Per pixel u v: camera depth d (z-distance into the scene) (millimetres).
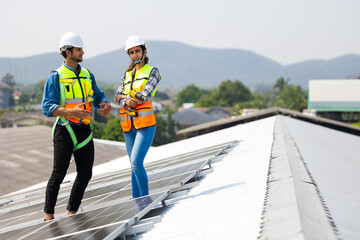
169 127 86500
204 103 179875
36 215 5441
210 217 3904
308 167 5789
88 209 5137
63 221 4320
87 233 3467
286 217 2947
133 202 4453
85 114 4711
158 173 6707
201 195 4965
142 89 5117
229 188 4953
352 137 20000
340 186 4980
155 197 4434
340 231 2871
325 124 33688
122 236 3719
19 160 17734
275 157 6199
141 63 5223
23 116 84812
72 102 4875
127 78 5293
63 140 4867
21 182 15258
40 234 3941
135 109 5102
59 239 3455
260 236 2844
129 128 5215
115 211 4238
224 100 183375
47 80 4836
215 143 13273
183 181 5117
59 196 6902
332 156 8719
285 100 161000
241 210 3807
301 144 9086
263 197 3990
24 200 8352
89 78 5062
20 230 4496
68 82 4852
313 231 2633
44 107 4754
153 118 5172
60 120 4844
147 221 4086
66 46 4816
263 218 3236
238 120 31453
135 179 5211
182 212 4391
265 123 17016
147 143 5117
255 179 5023
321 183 4711
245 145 9406
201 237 3398
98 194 6211
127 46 5137
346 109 84062
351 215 3508
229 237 3154
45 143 21281
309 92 86062
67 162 4902
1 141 20672
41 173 16438
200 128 31984
